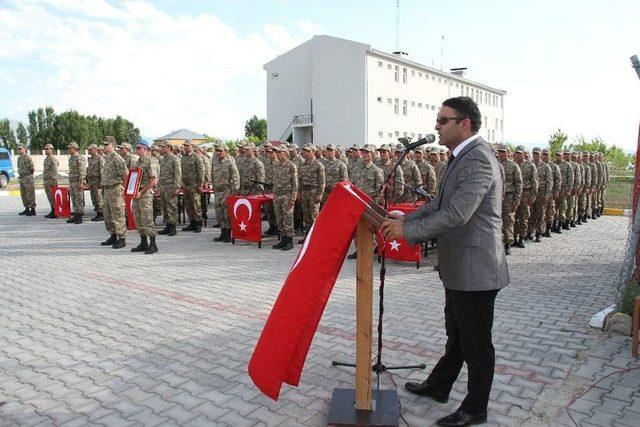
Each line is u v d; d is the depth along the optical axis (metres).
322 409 3.38
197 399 3.54
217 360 4.22
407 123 40.19
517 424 3.14
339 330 4.88
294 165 9.24
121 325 5.11
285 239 9.38
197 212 11.61
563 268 7.70
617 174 28.98
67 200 13.53
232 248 9.48
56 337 4.79
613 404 3.38
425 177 10.86
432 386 3.49
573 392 3.56
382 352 4.30
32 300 6.03
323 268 2.93
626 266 4.77
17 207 17.06
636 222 4.70
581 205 13.49
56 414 3.34
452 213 2.75
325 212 2.96
